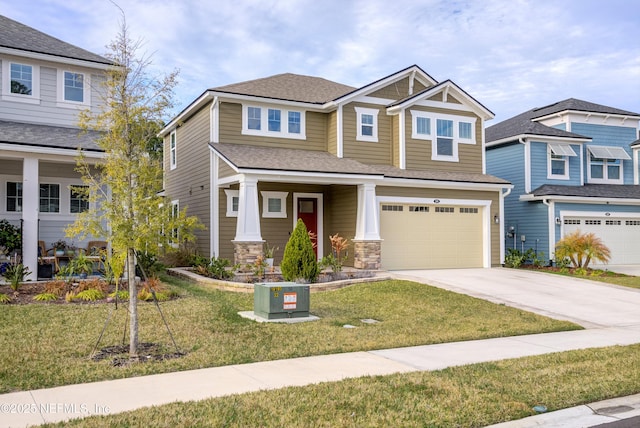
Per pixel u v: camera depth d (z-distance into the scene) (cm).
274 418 548
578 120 2648
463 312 1215
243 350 836
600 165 2689
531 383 694
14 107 1620
